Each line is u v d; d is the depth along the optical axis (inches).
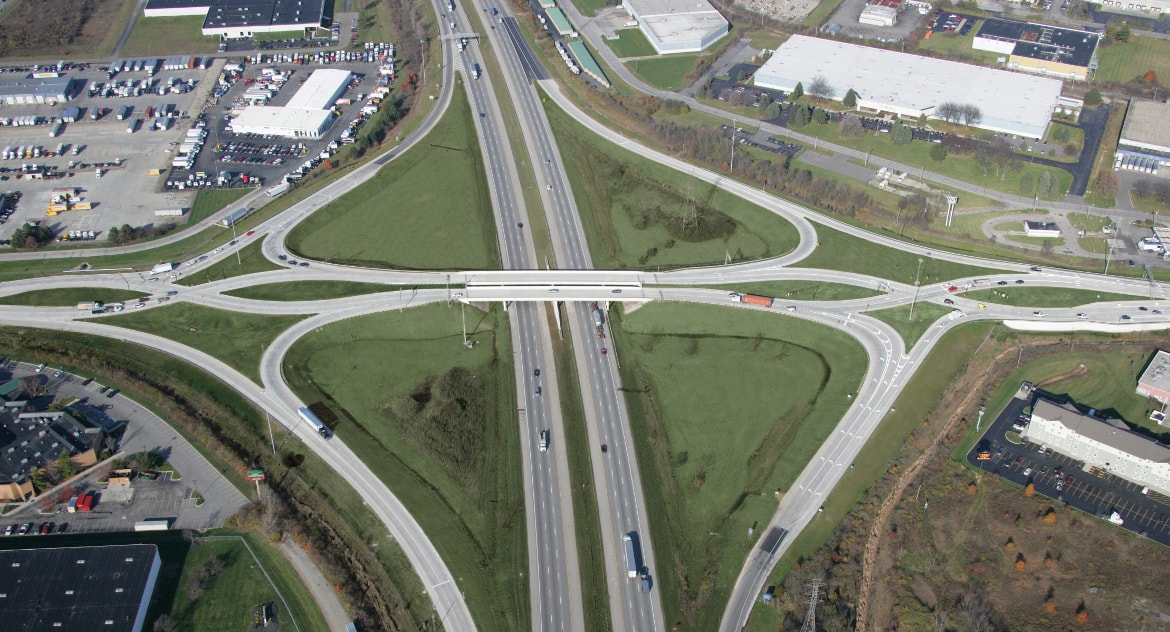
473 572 7623.0
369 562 7696.9
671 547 7849.4
